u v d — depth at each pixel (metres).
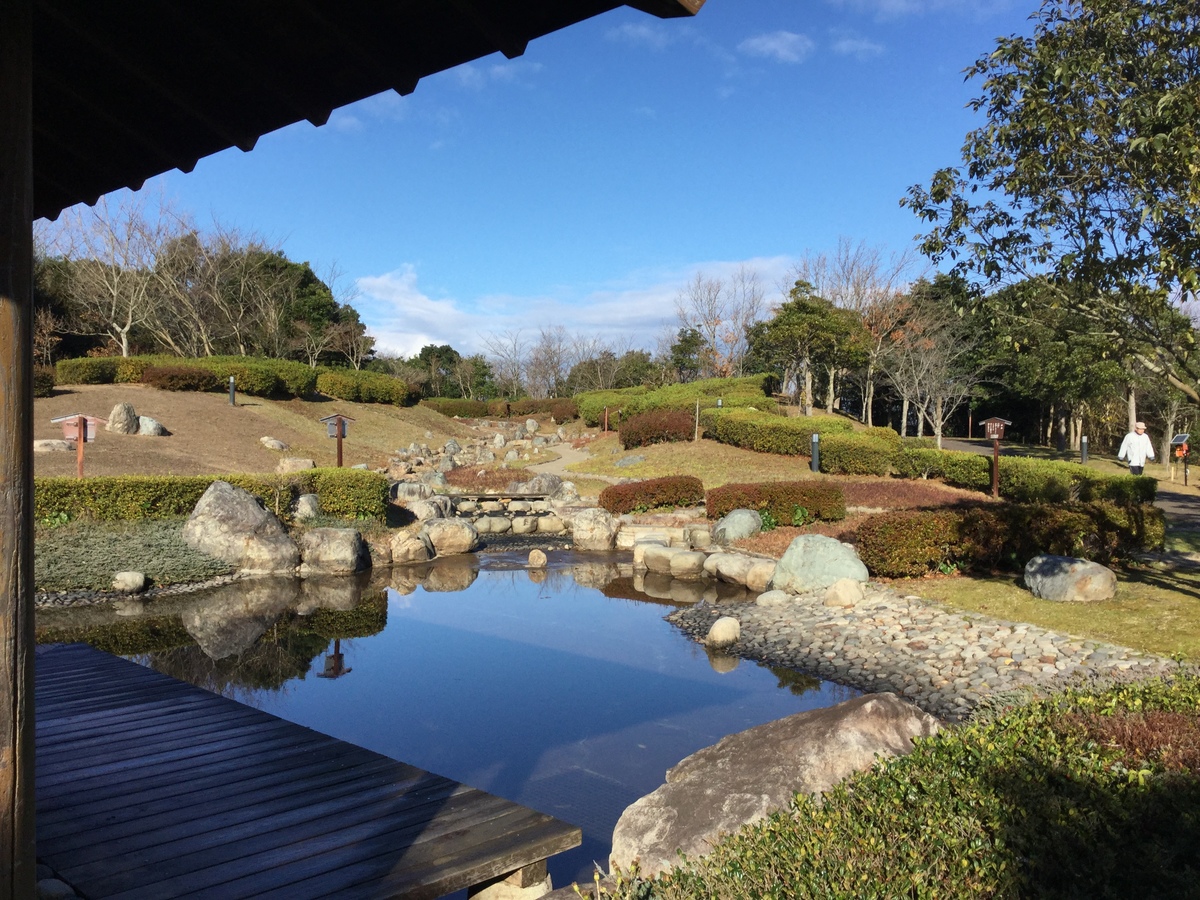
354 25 2.50
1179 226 6.39
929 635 8.70
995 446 17.95
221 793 4.53
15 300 1.74
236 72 2.90
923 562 11.05
